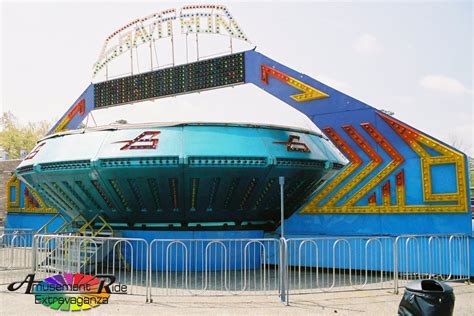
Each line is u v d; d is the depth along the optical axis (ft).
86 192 50.88
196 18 68.28
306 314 31.94
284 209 54.60
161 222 51.83
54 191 53.98
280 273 36.40
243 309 33.32
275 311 32.76
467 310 33.45
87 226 54.44
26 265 55.57
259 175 47.73
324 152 52.75
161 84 70.59
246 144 47.21
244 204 50.83
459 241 45.52
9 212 89.76
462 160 47.75
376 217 52.37
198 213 50.16
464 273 45.60
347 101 55.01
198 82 66.80
